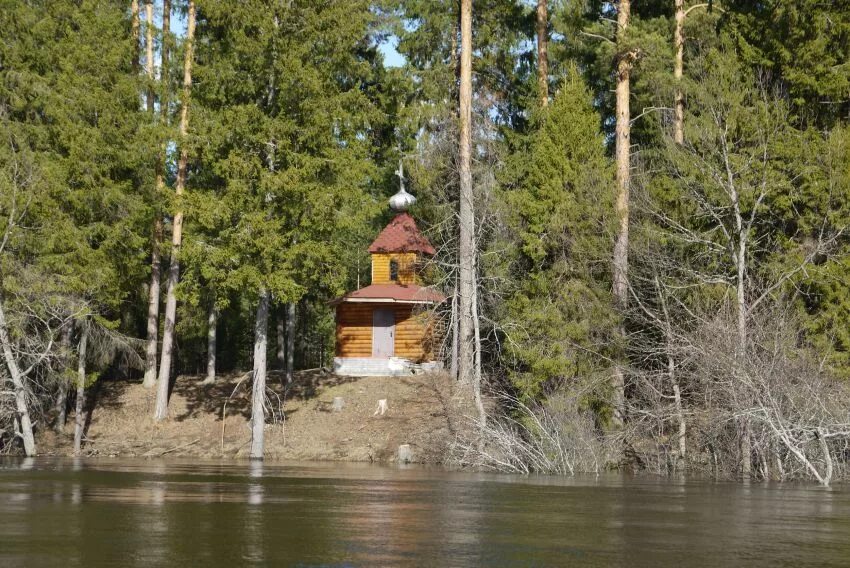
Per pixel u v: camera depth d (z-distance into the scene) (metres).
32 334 38.31
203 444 38.84
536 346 30.58
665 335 28.80
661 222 31.91
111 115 37.16
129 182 37.75
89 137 36.47
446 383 38.56
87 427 41.41
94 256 36.34
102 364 41.62
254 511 14.73
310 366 64.81
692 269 30.91
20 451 38.56
